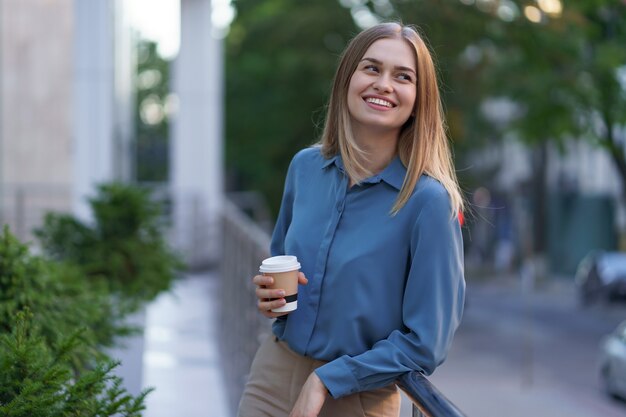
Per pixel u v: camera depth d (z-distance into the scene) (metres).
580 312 27.45
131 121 14.68
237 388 6.48
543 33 12.88
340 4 18.23
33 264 4.25
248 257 6.03
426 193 2.57
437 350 2.52
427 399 2.29
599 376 17.23
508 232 42.94
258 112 30.61
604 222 37.44
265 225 19.33
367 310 2.59
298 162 2.98
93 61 11.85
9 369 2.70
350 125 2.77
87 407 2.70
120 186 7.28
